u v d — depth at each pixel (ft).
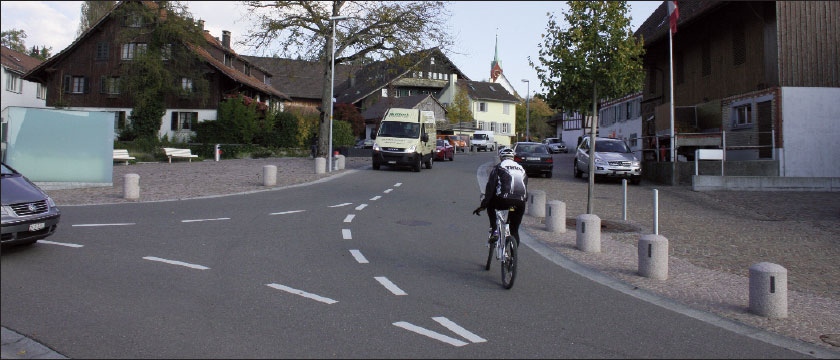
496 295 22.25
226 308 19.26
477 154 162.91
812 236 39.01
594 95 40.83
